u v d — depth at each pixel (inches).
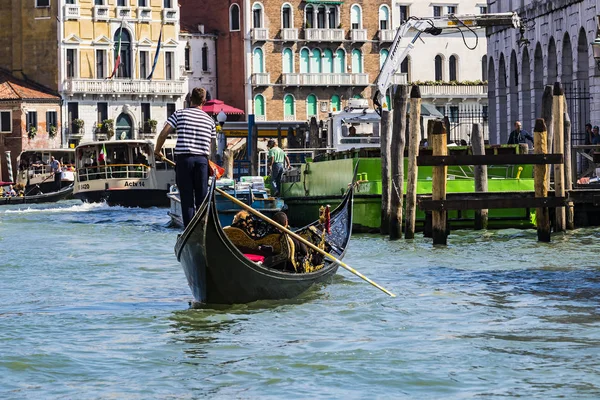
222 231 875.4
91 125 4151.1
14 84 4074.8
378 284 1059.9
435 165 1327.5
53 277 1181.7
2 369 721.0
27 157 3467.0
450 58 4672.7
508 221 1593.3
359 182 1551.4
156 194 2817.4
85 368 723.4
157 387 675.4
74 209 2723.9
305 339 799.1
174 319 882.8
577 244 1387.8
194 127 959.6
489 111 3216.0
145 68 4279.0
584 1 2440.9
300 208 1881.2
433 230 1385.3
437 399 641.0
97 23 4175.7
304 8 4564.5
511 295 986.7
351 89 4643.2
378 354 746.8
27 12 4146.2
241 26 4475.9
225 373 705.0
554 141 1417.3
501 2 3061.0
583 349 754.2
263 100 4505.4
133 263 1315.2
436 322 860.0
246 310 917.2
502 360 726.5
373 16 4665.4
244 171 2731.3
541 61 2812.5
